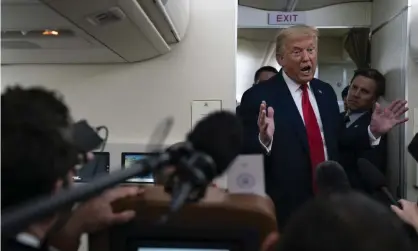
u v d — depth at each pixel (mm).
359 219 422
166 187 743
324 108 2211
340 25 3850
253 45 5184
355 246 403
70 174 710
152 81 2707
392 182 2963
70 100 2768
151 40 2240
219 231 815
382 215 433
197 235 820
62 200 517
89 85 2760
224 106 2660
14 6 1650
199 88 2676
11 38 2133
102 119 2742
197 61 2674
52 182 648
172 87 2691
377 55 3479
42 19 1812
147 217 823
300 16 3973
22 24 1890
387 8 3193
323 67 4945
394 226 426
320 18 3887
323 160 2086
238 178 933
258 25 4051
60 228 839
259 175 930
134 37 2107
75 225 840
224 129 705
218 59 2664
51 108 681
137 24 1904
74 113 2756
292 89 2174
